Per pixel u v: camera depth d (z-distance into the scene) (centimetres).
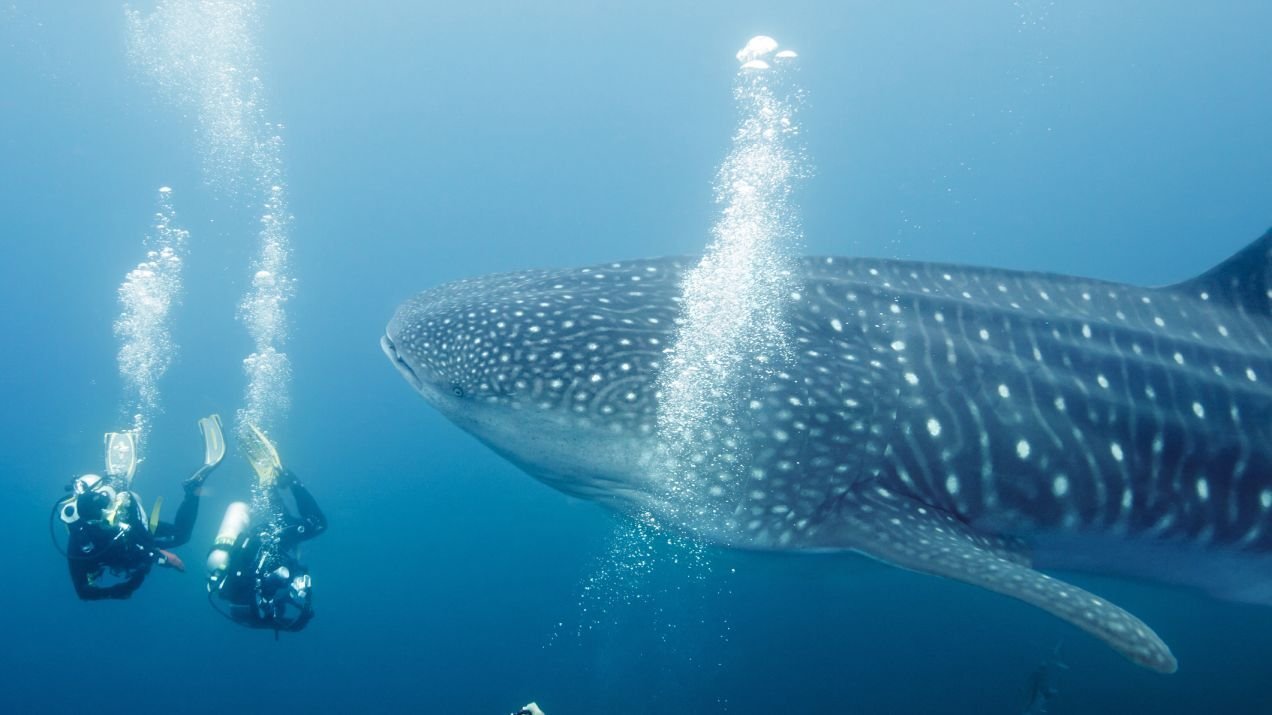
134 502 821
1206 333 468
